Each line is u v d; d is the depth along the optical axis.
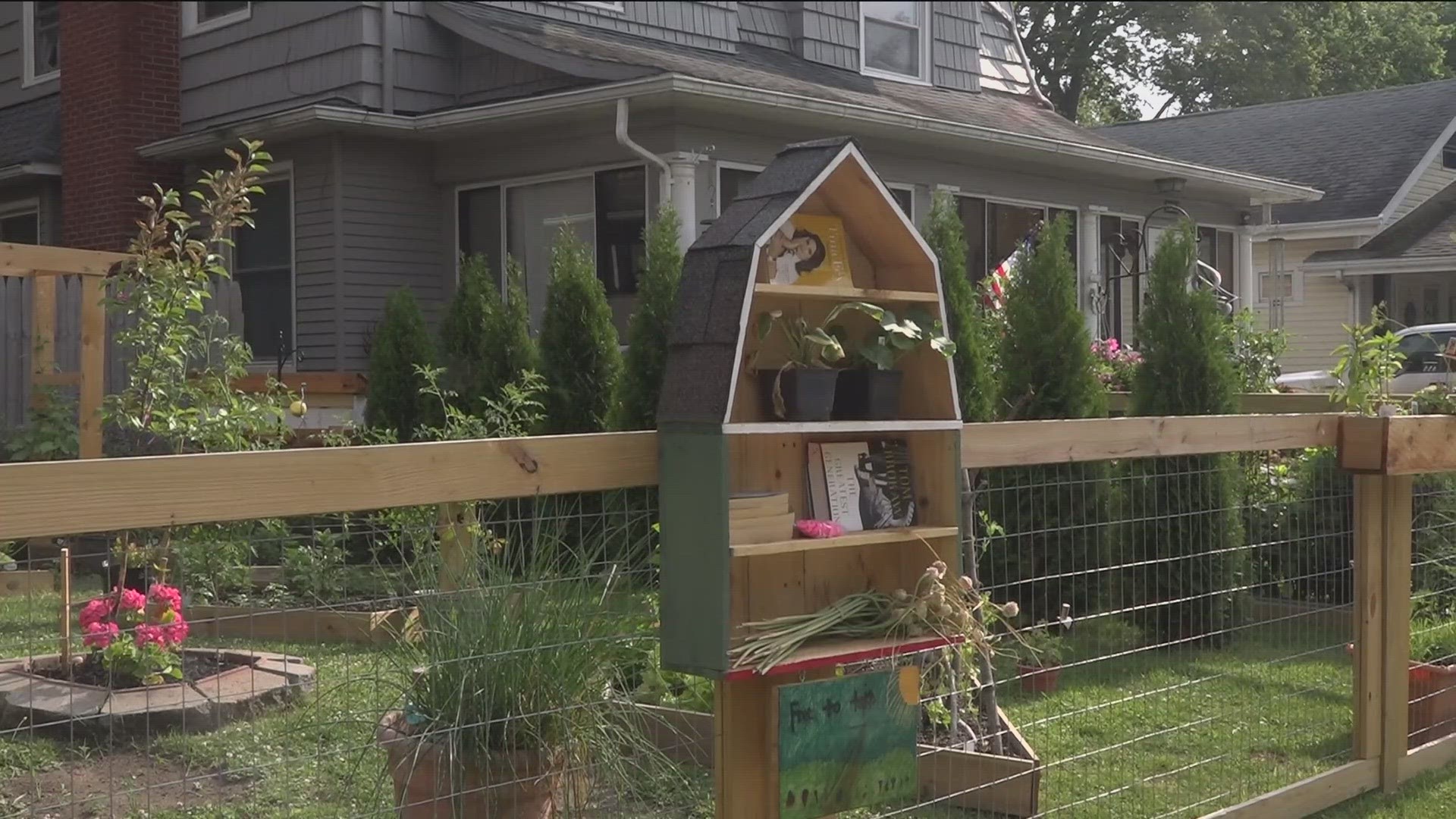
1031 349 7.24
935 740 4.46
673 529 2.83
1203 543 6.29
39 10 14.83
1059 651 5.38
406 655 3.03
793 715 2.88
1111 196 15.13
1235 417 4.25
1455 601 5.89
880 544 3.30
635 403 7.77
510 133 11.70
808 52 14.56
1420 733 5.18
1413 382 15.07
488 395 8.91
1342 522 4.99
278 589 3.84
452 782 2.77
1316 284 21.56
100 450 8.56
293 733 3.57
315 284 11.81
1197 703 5.21
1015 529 6.15
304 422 10.62
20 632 4.79
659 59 11.43
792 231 3.07
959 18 16.12
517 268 9.77
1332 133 23.41
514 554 3.01
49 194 13.97
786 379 3.00
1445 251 19.80
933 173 13.04
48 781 4.05
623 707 3.16
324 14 12.10
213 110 13.16
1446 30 34.31
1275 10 30.88
